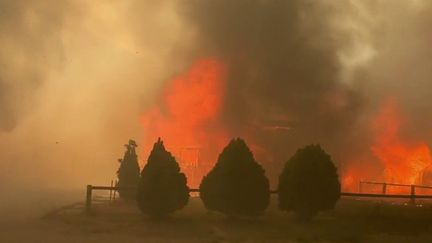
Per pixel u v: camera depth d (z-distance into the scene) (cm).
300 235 1089
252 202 1246
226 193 1251
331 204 1267
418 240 1085
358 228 1189
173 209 1272
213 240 1035
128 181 1641
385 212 1419
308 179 1262
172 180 1280
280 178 1302
